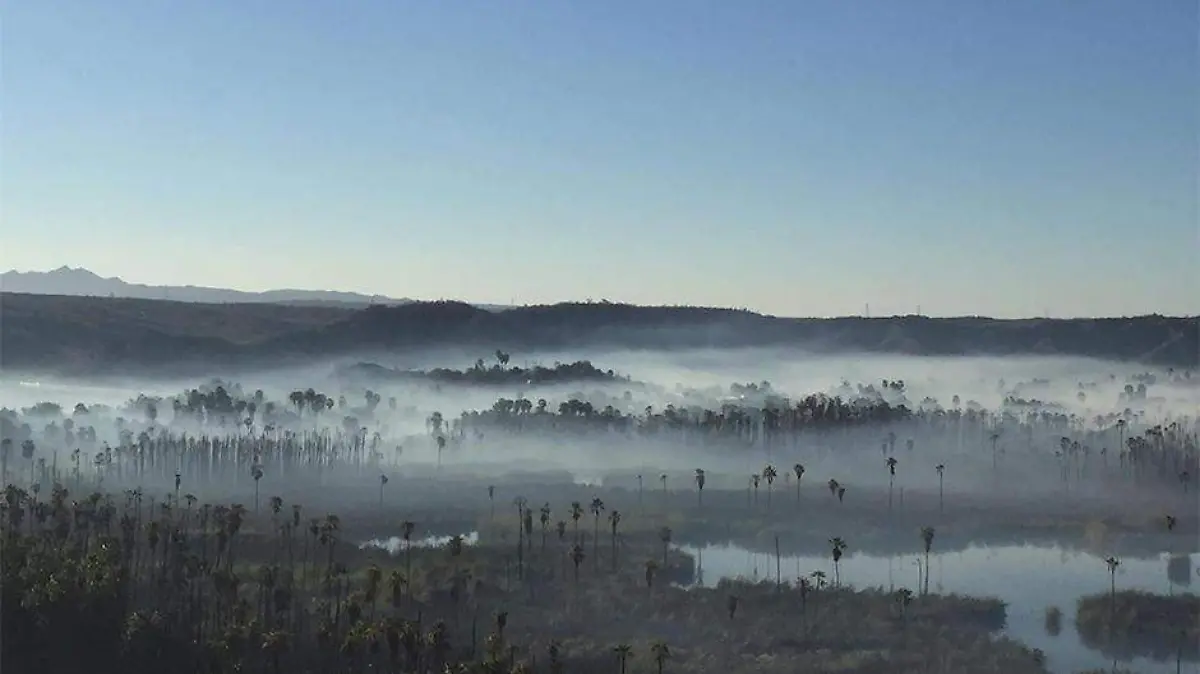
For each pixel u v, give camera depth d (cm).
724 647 12812
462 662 11600
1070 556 18850
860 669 12144
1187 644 13900
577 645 12700
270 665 11825
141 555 15700
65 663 11888
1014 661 12731
